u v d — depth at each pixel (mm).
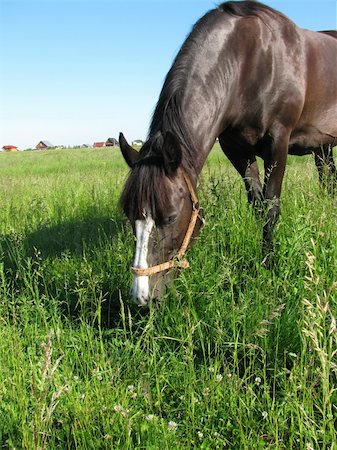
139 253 2992
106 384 2453
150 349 2916
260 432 2268
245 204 4754
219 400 2471
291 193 5184
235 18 4207
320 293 2875
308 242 3609
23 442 2088
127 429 2094
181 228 3182
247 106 4332
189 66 3771
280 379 2656
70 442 2170
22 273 4273
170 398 2590
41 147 95625
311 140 5137
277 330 2863
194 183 3318
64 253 4625
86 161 23141
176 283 3422
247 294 3211
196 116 3719
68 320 3338
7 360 2832
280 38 4445
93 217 5820
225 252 3957
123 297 3836
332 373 2557
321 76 4832
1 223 5930
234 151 4863
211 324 3020
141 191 2957
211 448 2260
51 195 7574
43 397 2004
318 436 2146
